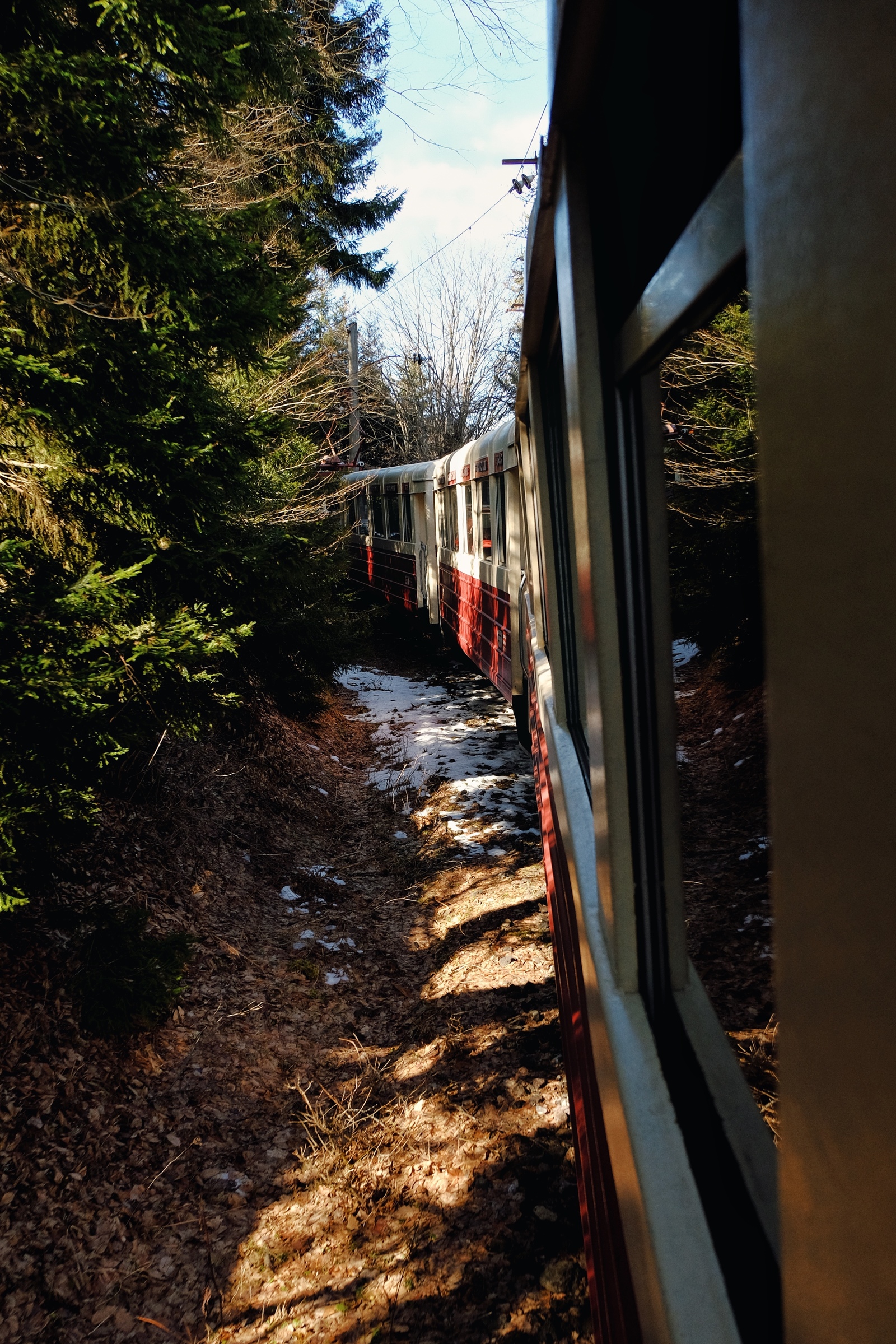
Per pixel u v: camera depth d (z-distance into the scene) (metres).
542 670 4.94
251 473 8.04
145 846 6.19
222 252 5.22
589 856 2.17
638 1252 1.22
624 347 1.24
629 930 1.42
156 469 4.95
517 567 7.79
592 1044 1.90
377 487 18.69
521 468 5.93
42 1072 4.18
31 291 4.64
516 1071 4.47
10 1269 3.33
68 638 3.97
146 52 4.73
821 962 0.51
